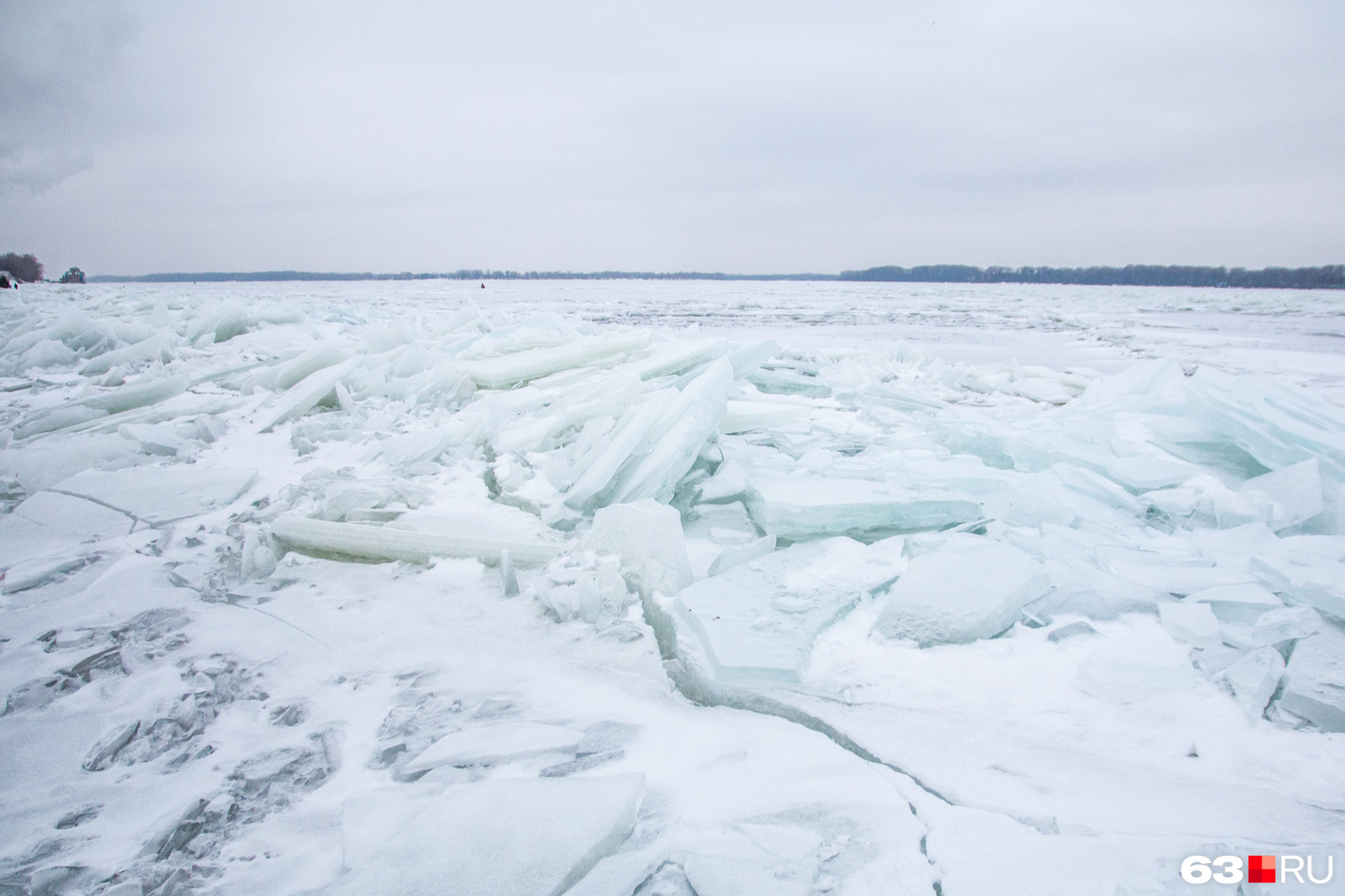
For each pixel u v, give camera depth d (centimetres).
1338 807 211
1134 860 182
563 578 392
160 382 814
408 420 741
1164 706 271
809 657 310
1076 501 500
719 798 226
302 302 2444
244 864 212
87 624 369
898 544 441
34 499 533
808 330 2875
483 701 298
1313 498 437
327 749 270
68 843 224
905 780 230
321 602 400
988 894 172
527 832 199
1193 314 4847
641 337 978
